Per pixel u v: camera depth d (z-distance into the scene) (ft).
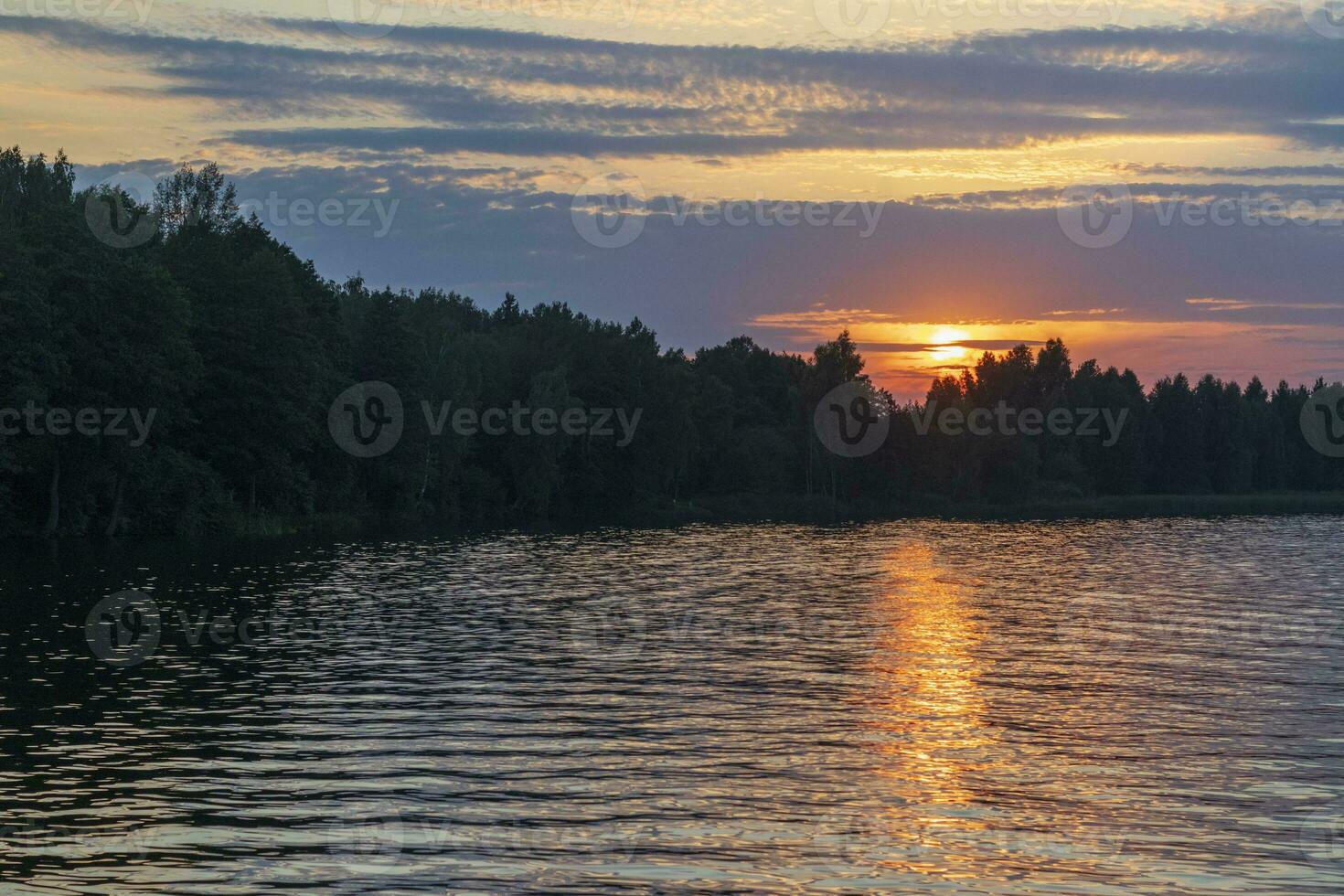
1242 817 64.64
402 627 130.52
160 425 256.11
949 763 74.84
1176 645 123.95
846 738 80.94
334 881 55.16
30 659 106.52
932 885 55.57
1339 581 199.00
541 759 74.90
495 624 133.80
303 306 295.89
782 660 111.55
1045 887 55.42
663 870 56.90
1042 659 113.70
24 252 233.35
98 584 165.37
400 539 274.57
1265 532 347.97
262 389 281.74
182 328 260.83
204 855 57.93
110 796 66.39
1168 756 76.89
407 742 78.43
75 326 241.96
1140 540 309.01
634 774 71.72
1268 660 114.11
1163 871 57.21
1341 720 87.66
